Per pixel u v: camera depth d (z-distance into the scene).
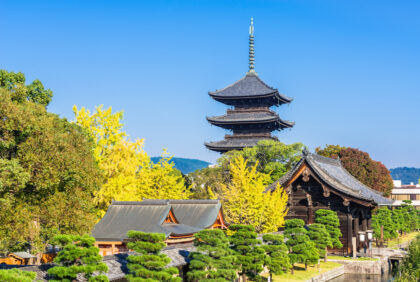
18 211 38.41
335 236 68.56
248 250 46.75
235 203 67.62
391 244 100.25
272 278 52.69
